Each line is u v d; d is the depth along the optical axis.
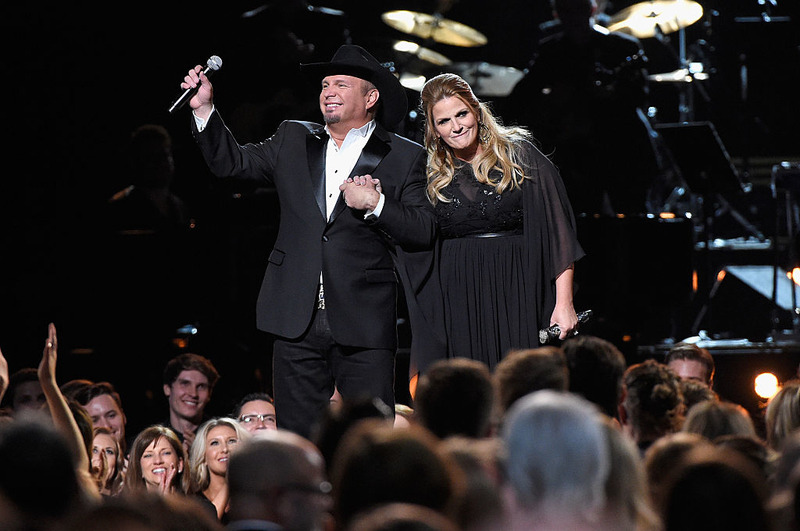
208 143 15.53
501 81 40.03
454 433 11.15
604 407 13.59
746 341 31.39
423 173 16.23
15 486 7.55
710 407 13.43
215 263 26.83
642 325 30.23
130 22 34.88
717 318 33.69
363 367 15.48
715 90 41.72
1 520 7.48
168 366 23.50
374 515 6.27
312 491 7.86
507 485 8.13
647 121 36.69
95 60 34.66
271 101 32.88
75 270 27.20
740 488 7.48
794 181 32.38
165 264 26.91
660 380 14.50
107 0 34.62
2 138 33.66
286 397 15.72
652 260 27.58
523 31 44.78
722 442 11.41
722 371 28.89
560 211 16.22
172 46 35.16
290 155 16.00
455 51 45.22
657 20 42.00
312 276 15.47
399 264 16.06
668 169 39.03
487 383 11.28
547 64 34.31
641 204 33.84
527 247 16.12
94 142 34.53
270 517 7.79
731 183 31.55
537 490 7.80
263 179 16.08
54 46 34.28
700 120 41.66
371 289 15.60
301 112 32.84
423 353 15.98
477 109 16.12
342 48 16.08
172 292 26.89
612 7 45.09
